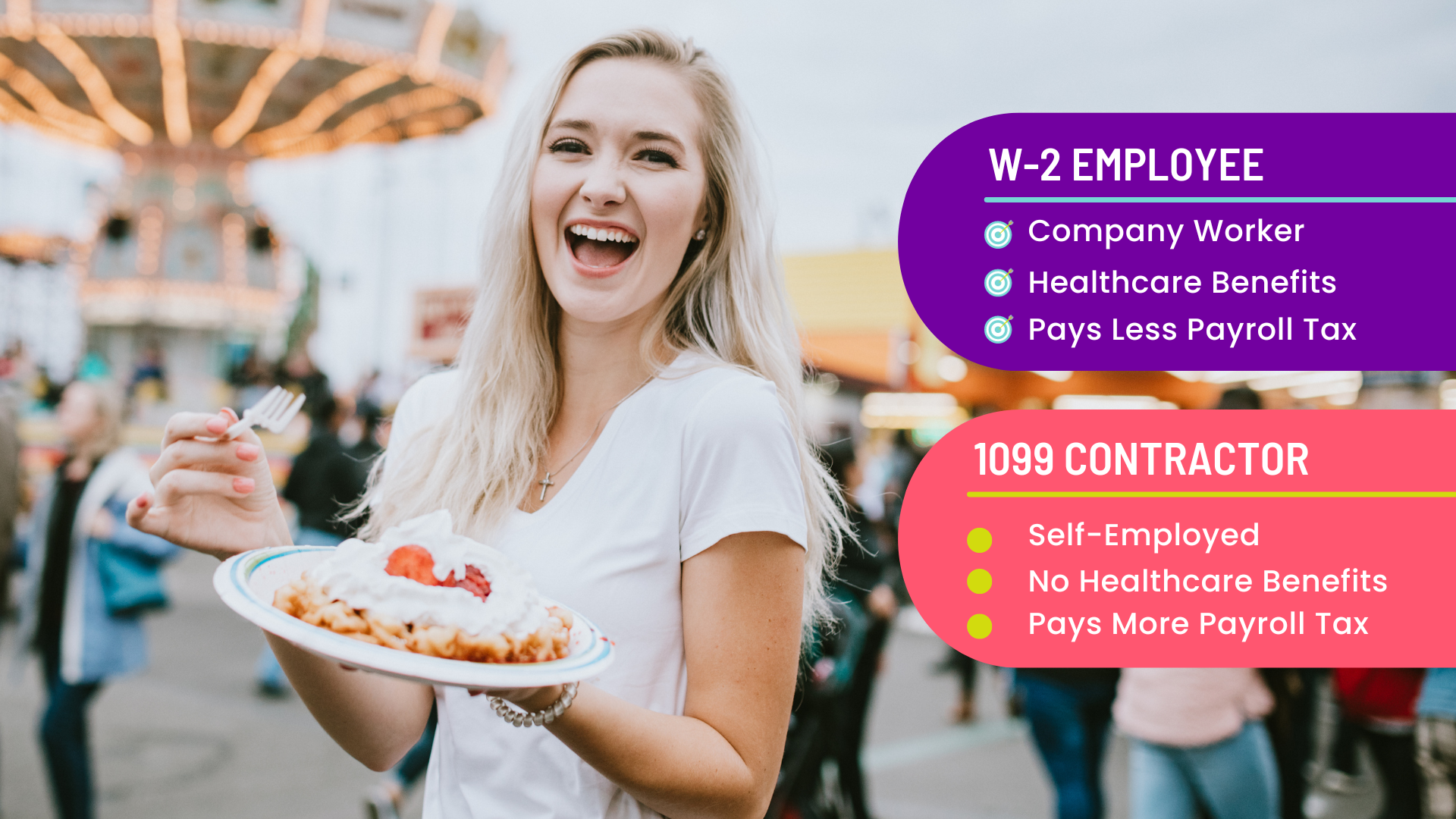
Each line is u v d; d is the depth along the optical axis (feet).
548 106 4.31
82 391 12.59
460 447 4.47
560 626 3.34
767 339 4.49
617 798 3.97
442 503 4.41
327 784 15.33
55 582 12.36
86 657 12.12
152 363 55.06
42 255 103.24
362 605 3.09
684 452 3.93
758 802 3.66
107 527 12.20
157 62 74.28
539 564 4.00
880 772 17.94
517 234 4.46
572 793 3.89
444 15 73.46
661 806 3.47
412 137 96.53
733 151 4.39
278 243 91.56
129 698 19.97
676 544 3.91
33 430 39.81
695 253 4.56
